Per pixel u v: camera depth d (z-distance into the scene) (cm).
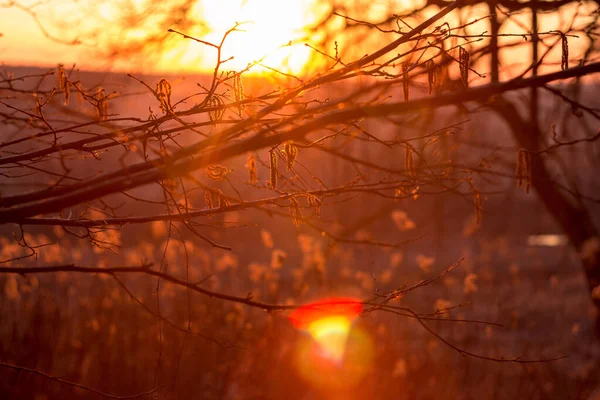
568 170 650
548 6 337
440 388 608
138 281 699
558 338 775
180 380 566
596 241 601
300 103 223
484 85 194
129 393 550
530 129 581
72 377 552
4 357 511
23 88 300
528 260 1455
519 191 2092
